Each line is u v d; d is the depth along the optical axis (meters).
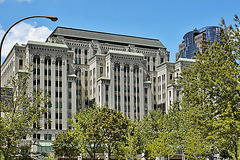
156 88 137.88
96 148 71.50
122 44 142.50
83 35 137.12
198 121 37.44
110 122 70.00
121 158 71.06
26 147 32.38
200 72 37.59
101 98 117.81
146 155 74.19
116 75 121.50
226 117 34.44
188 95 38.91
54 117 107.88
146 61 135.25
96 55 124.56
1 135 31.14
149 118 100.31
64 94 111.06
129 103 121.50
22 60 113.06
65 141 78.88
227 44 36.62
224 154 58.66
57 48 112.75
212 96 36.88
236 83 35.00
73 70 128.38
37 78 108.75
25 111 33.72
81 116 77.75
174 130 75.06
